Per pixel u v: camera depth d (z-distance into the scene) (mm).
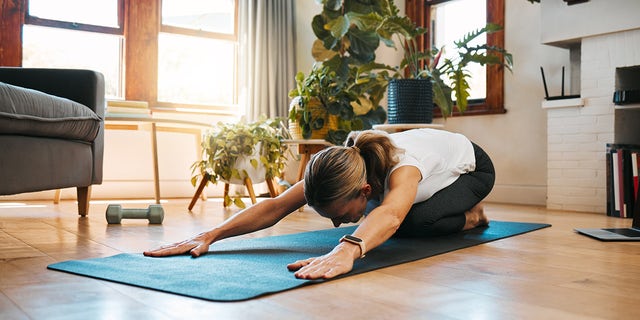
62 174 2633
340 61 4078
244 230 1829
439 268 1591
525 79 4379
